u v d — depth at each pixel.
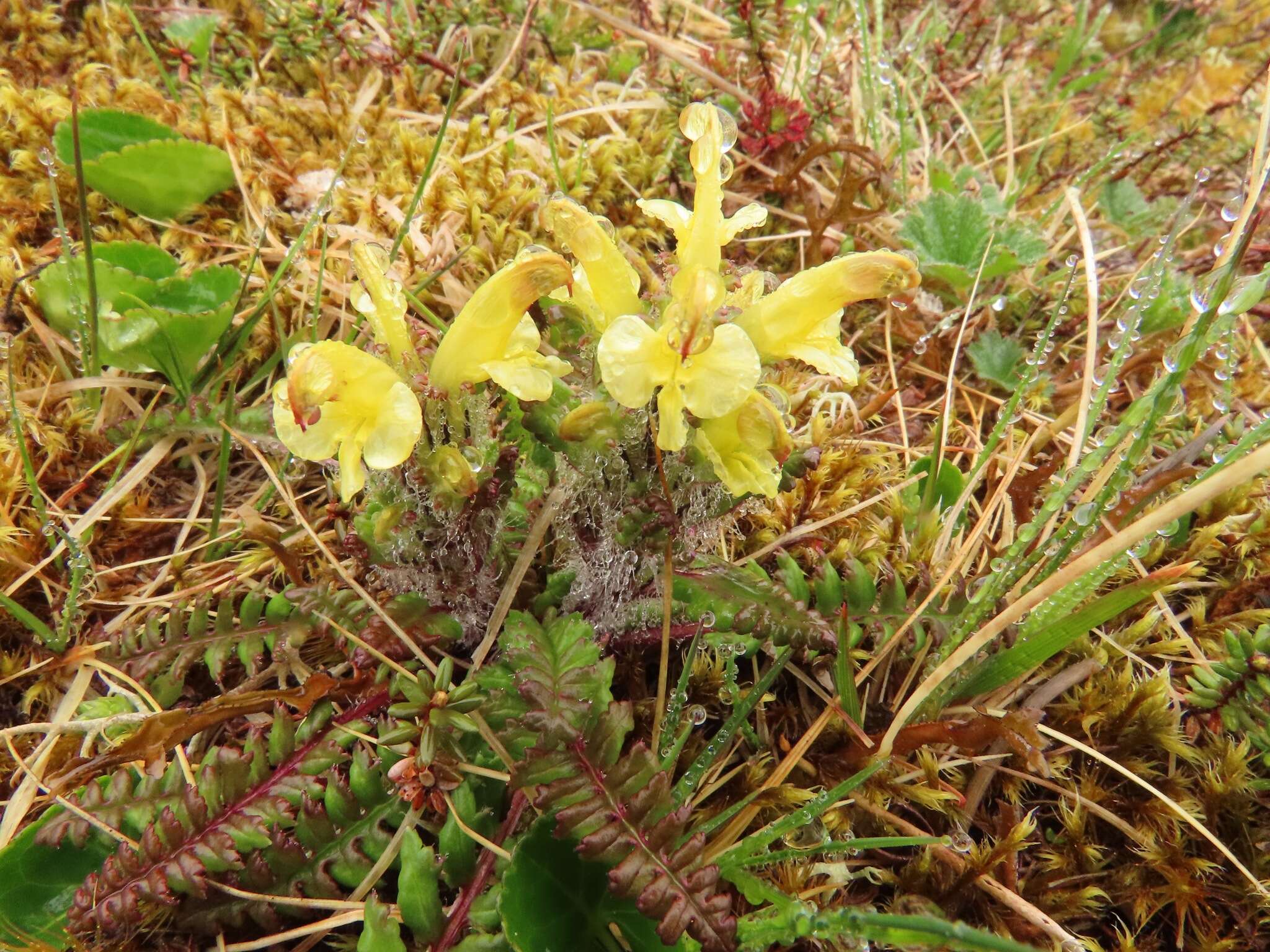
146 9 0.18
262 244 0.15
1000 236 0.16
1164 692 0.11
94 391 0.14
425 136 0.17
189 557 0.13
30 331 0.14
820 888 0.10
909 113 0.19
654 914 0.08
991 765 0.11
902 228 0.16
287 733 0.09
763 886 0.09
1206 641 0.12
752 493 0.09
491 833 0.09
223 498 0.12
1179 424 0.14
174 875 0.09
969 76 0.20
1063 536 0.11
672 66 0.19
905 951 0.09
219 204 0.15
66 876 0.09
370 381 0.08
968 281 0.16
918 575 0.12
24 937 0.09
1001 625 0.09
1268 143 0.11
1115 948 0.10
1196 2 0.23
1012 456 0.14
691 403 0.08
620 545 0.09
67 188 0.15
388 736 0.09
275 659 0.11
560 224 0.08
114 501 0.12
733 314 0.08
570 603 0.11
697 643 0.10
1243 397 0.15
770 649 0.11
